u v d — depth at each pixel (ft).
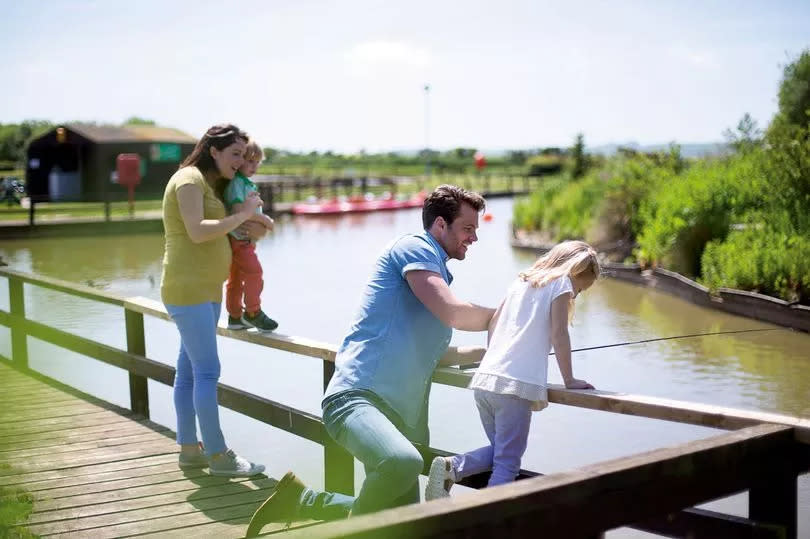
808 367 23.95
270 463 17.19
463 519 5.72
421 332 10.07
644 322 32.71
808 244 33.99
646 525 8.82
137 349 18.66
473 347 11.21
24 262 57.98
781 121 42.11
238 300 14.88
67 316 34.83
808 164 38.73
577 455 16.88
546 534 6.18
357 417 9.48
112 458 15.14
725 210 43.11
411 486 9.36
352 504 10.09
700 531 8.45
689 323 32.32
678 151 57.00
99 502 12.92
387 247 10.29
